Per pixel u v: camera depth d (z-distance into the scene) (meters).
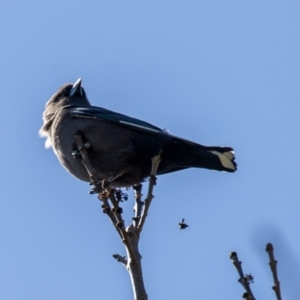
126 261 8.79
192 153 12.63
